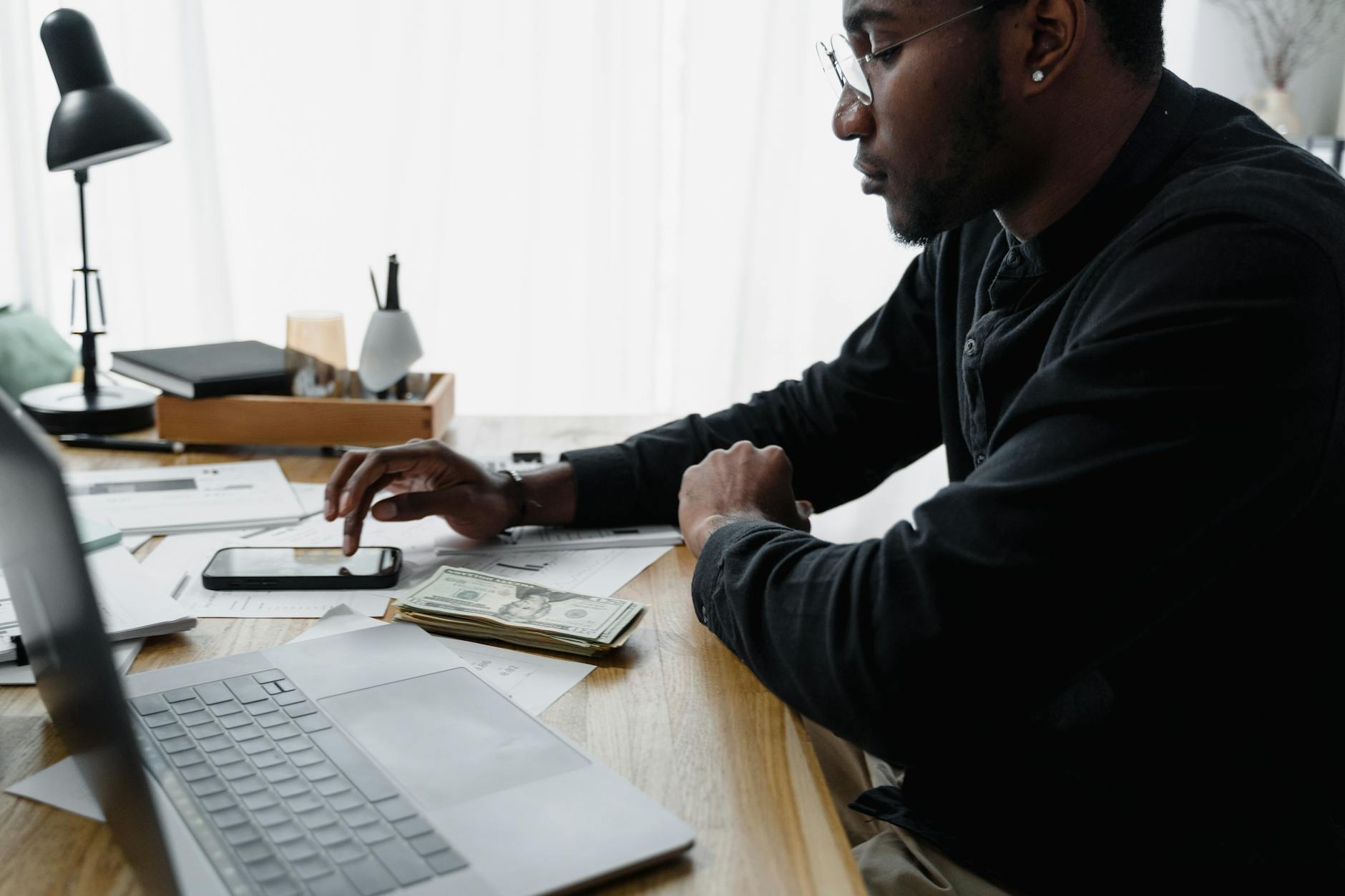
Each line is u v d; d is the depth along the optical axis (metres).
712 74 2.61
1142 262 0.77
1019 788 0.93
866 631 0.74
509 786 0.67
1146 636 0.86
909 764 0.75
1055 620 0.71
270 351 1.60
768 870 0.63
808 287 2.74
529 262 2.66
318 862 0.59
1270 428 0.71
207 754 0.69
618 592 1.02
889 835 0.99
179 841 0.60
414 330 1.47
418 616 0.91
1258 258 0.72
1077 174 0.85
